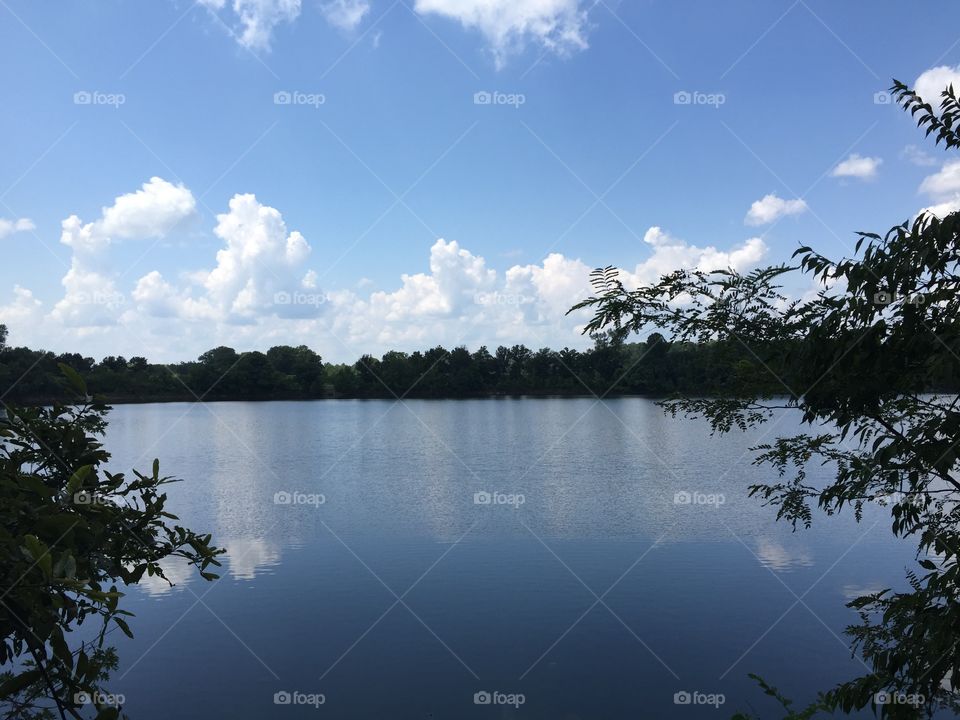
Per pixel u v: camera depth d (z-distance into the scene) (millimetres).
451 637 13820
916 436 2682
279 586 17406
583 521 26250
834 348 2631
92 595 1865
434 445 60031
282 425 85250
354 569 19250
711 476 38594
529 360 145250
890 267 2406
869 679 2781
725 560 19719
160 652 12734
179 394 127625
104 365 125000
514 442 61969
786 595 16266
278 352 149500
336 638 13633
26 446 2771
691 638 13641
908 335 2504
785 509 3449
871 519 24828
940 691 2760
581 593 16859
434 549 21812
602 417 92688
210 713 10172
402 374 146250
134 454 53750
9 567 1920
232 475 41500
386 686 11469
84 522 2162
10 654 2188
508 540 23109
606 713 10453
